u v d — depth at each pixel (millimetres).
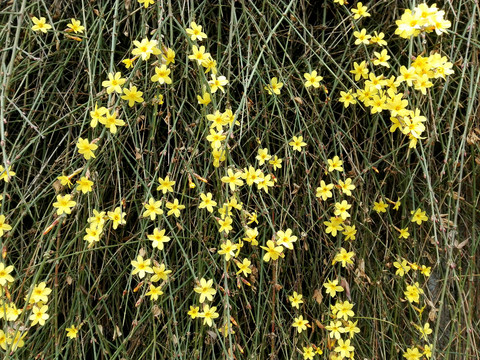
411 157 611
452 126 525
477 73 572
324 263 554
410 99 567
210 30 616
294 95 600
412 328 586
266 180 485
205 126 519
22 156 570
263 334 531
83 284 532
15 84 585
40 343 526
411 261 608
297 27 619
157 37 500
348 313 525
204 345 566
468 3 604
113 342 572
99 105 532
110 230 540
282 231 521
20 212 524
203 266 536
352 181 560
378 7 629
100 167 570
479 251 626
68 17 615
